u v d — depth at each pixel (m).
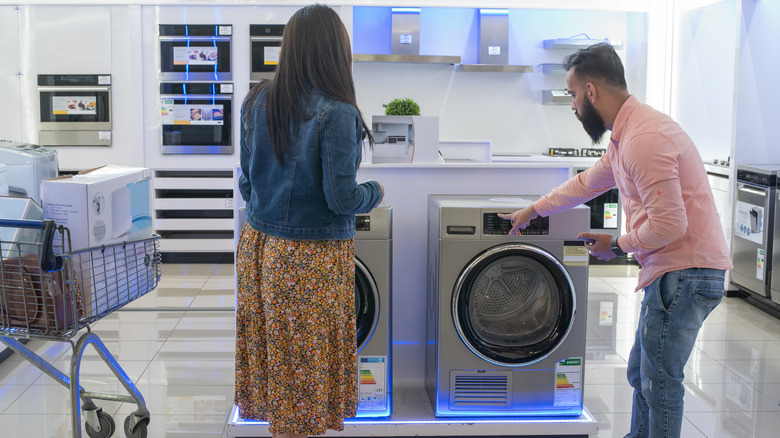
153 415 3.21
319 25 2.10
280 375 2.16
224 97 6.30
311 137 2.06
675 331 2.31
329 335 2.19
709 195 2.30
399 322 3.38
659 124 2.24
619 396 3.51
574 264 2.85
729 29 6.66
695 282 2.26
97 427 2.86
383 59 6.83
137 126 6.31
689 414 3.30
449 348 2.89
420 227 3.36
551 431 2.89
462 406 2.92
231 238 6.50
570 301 2.88
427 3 6.55
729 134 6.74
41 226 2.09
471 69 7.01
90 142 6.30
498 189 3.36
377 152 3.67
